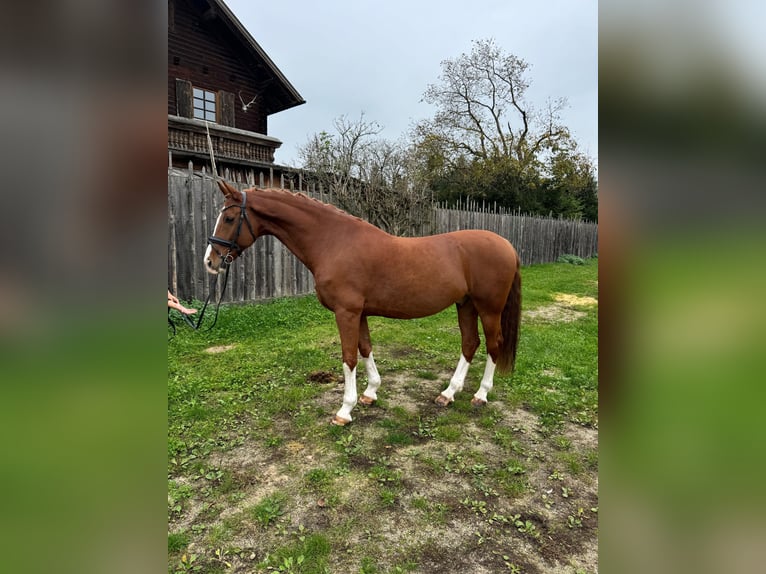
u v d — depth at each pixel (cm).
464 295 304
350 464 238
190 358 404
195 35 910
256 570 168
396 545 180
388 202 873
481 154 1939
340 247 272
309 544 179
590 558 175
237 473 229
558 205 1906
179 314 494
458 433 272
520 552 177
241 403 310
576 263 1370
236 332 488
